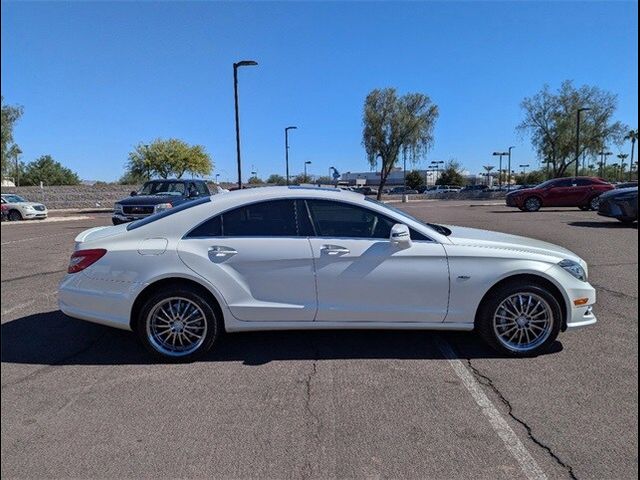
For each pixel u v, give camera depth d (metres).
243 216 4.40
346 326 4.34
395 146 49.97
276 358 4.39
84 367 4.22
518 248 4.40
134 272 4.23
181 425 3.27
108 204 42.72
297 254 4.27
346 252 4.26
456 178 93.31
